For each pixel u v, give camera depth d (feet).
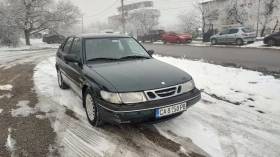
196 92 10.57
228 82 18.33
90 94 10.77
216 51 43.86
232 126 10.80
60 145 9.50
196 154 8.64
